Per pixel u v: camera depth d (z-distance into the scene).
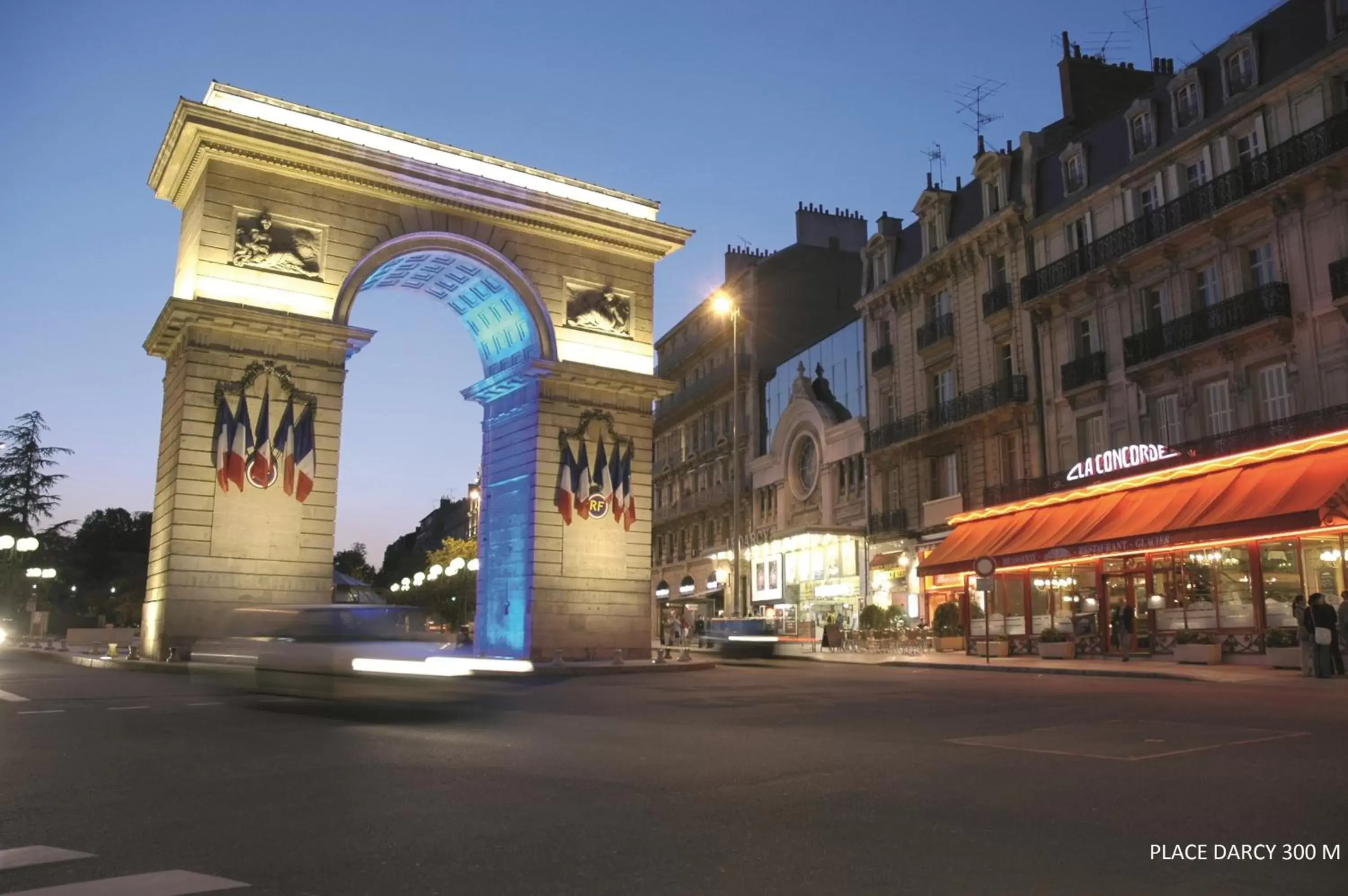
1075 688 18.36
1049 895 4.42
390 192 29.11
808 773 7.93
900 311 42.56
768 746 9.75
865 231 59.16
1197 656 24.83
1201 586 26.44
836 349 47.50
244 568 25.06
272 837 5.70
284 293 26.91
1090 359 32.03
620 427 31.98
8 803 6.86
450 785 7.46
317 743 10.15
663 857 5.16
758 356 54.66
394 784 7.52
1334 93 25.02
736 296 56.91
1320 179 25.00
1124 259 30.58
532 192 31.23
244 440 25.47
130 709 14.01
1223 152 28.00
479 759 8.87
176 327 25.72
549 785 7.41
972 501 36.78
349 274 28.02
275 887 4.63
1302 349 25.55
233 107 27.83
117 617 74.94
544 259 31.73
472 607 67.88
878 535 41.84
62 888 4.57
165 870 4.96
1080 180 33.66
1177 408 29.34
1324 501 21.64
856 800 6.73
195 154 26.62
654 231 33.41
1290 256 26.00
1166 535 25.59
